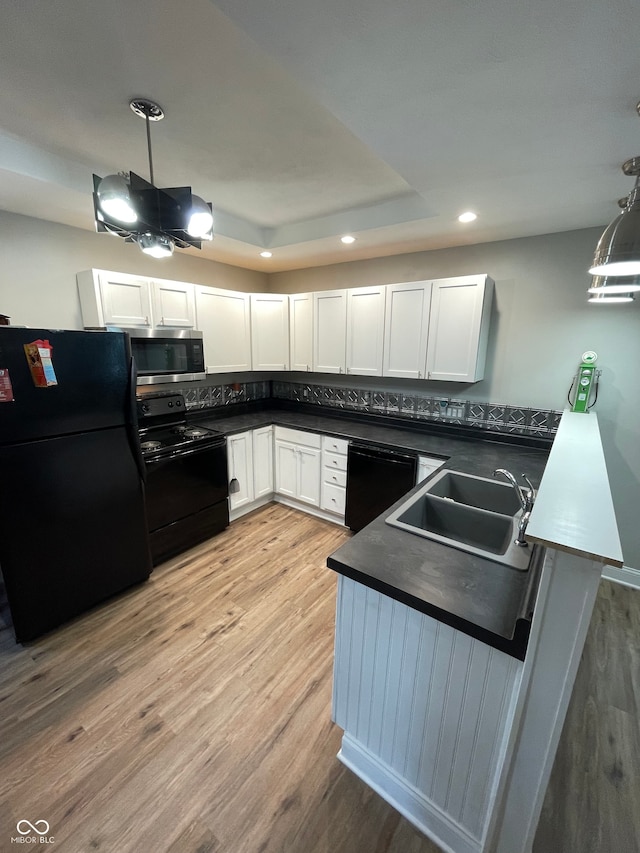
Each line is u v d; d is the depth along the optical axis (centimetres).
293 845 121
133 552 238
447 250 298
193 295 304
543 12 80
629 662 194
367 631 126
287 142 178
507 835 105
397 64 98
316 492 337
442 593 110
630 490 249
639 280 141
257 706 168
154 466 257
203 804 131
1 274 231
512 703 98
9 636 204
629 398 241
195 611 226
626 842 123
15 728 156
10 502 184
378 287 301
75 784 137
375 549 134
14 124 163
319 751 150
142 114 155
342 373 335
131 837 122
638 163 147
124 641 203
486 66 97
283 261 359
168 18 107
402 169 162
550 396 269
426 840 123
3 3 101
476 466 231
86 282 254
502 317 279
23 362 181
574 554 75
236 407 391
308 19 84
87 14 105
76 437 204
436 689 114
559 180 170
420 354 289
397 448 279
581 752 150
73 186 197
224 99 145
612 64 95
